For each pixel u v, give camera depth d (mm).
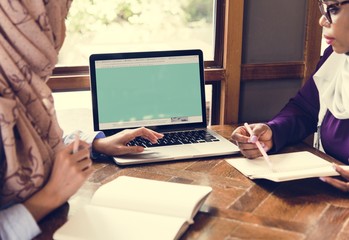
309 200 1210
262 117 2049
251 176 1323
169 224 1005
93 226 1007
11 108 973
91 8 1783
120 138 1485
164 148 1546
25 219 980
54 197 1051
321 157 1540
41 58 1050
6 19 999
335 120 1646
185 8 1902
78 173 1062
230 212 1135
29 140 1021
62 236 977
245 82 1983
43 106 1084
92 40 1814
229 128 1848
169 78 1742
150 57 1720
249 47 1948
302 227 1068
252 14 1915
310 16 1972
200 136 1679
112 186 1162
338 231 1056
